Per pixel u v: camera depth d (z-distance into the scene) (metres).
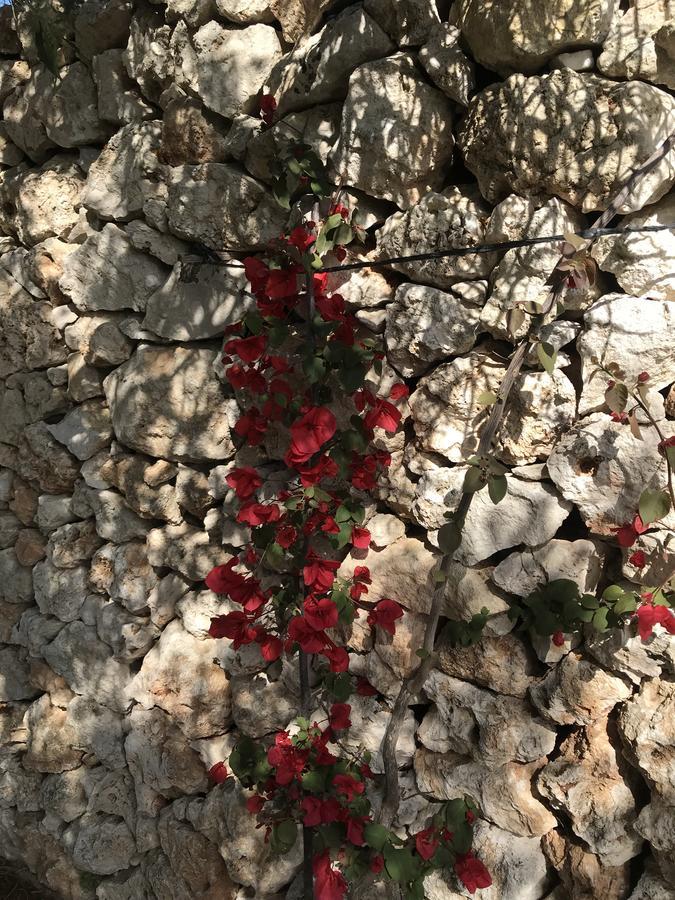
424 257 0.80
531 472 0.87
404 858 0.87
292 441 0.85
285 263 0.92
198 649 1.14
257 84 1.02
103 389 1.20
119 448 1.19
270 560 0.92
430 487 0.93
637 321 0.80
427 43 0.87
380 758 1.00
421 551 0.96
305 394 0.93
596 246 0.81
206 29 1.03
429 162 0.90
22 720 1.41
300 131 0.99
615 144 0.78
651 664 0.81
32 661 1.35
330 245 0.90
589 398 0.83
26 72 1.30
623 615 0.81
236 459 1.09
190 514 1.17
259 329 0.96
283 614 0.96
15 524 1.38
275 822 0.93
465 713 0.94
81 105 1.21
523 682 0.90
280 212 1.01
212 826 1.11
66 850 1.30
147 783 1.19
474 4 0.83
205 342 1.11
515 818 0.91
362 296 0.96
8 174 1.37
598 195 0.79
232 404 1.08
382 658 0.98
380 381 0.97
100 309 1.18
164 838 1.17
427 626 0.89
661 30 0.75
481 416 0.90
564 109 0.79
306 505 0.90
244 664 1.08
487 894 0.92
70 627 1.28
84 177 1.26
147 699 1.17
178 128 1.07
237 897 1.13
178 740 1.16
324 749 0.91
